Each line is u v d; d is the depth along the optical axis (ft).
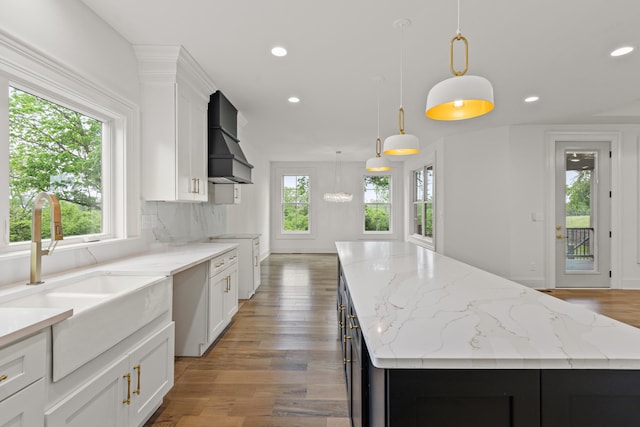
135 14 6.78
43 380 3.42
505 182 15.74
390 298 4.23
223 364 7.98
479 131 16.49
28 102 5.71
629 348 2.71
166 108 8.34
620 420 2.60
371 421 3.57
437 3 6.41
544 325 3.24
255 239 14.56
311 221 27.78
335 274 18.85
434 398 2.64
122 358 4.78
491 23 7.07
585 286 15.42
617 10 6.61
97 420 4.25
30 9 5.26
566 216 15.53
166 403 6.36
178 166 8.45
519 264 15.57
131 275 6.12
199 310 8.50
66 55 5.99
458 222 17.22
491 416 2.63
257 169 22.27
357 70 9.49
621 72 9.60
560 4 6.43
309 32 7.50
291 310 12.24
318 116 14.16
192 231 11.69
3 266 4.85
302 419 5.85
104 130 7.61
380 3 6.42
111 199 7.68
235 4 6.47
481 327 3.19
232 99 11.90
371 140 19.16
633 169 15.19
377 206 28.09
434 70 9.50
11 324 3.15
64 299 4.79
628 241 15.17
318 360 8.17
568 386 2.60
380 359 2.56
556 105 12.61
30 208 5.74
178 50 8.05
